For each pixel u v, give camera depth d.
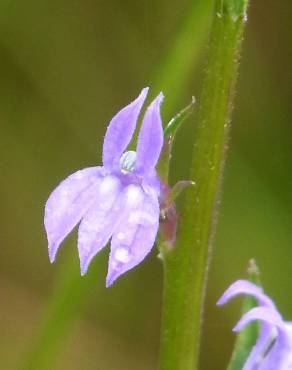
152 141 0.11
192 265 0.12
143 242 0.11
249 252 0.17
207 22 0.15
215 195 0.12
